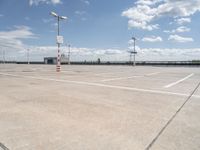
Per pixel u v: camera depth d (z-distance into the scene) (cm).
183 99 690
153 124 422
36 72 2250
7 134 364
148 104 608
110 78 1510
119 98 701
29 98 691
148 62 6900
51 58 9150
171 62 6412
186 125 417
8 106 574
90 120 447
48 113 503
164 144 326
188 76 1808
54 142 331
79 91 852
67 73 2102
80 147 313
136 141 337
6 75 1736
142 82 1234
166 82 1248
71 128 396
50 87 968
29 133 369
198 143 330
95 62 8362
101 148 310
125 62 7494
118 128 397
